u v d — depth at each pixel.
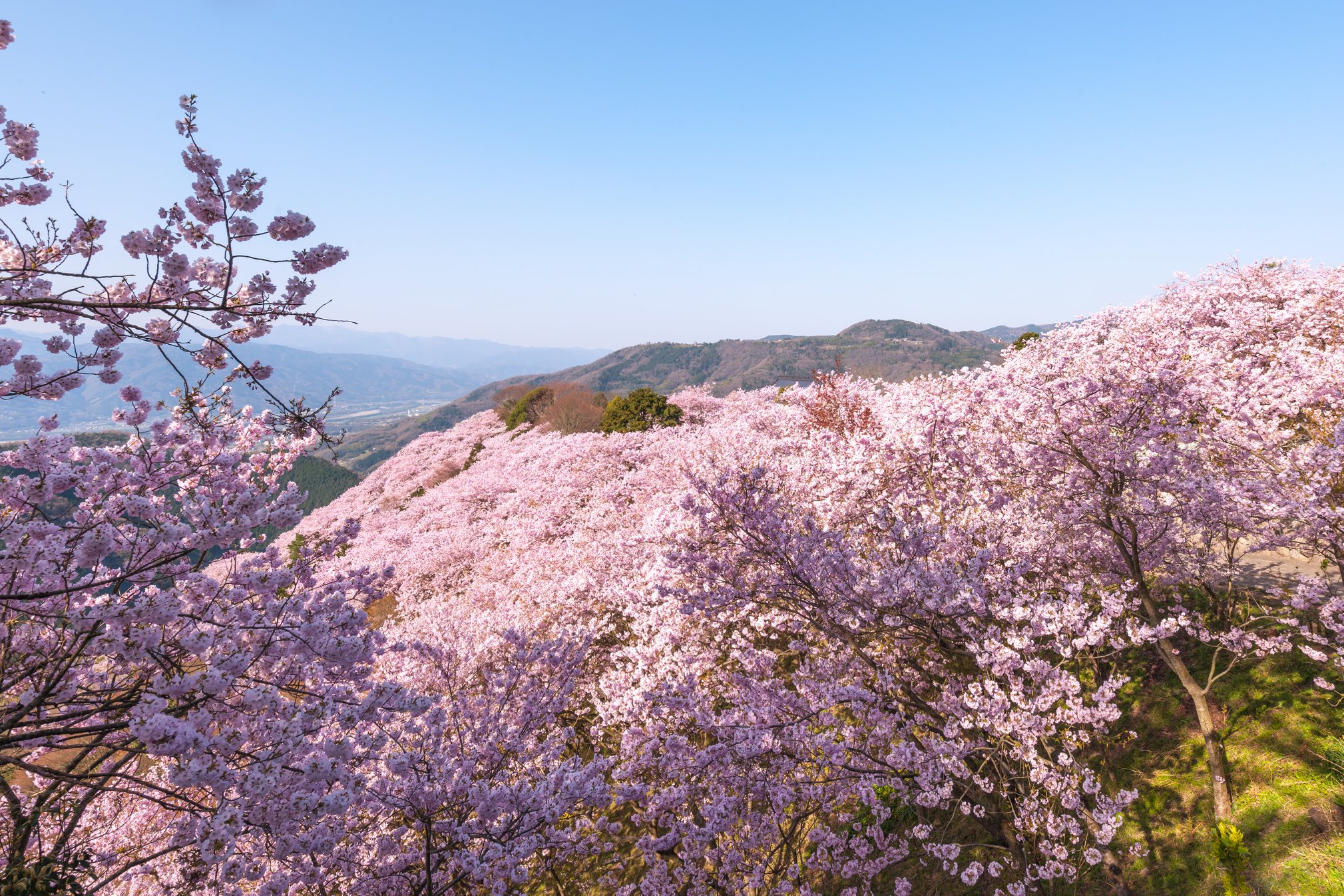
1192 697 5.55
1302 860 4.41
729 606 5.95
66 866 3.55
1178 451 5.94
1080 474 5.92
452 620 9.09
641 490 13.80
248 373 4.04
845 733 5.59
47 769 3.12
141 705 3.06
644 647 6.87
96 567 3.68
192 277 3.76
